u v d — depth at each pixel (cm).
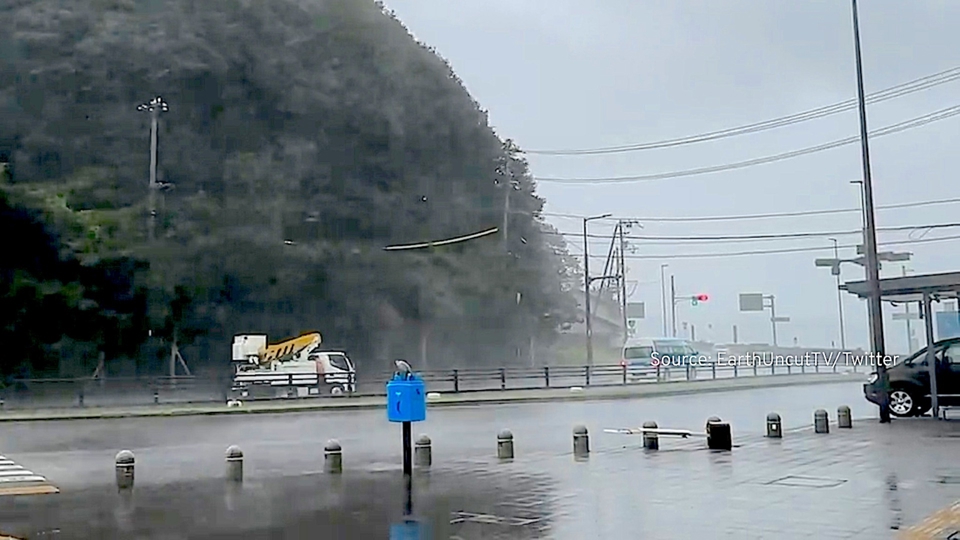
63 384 3762
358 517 1084
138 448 2044
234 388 3916
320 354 4409
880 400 2233
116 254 4631
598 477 1368
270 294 5397
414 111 6900
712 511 1048
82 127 5672
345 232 6078
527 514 1073
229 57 6188
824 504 1075
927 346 2272
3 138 5475
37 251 4462
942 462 1441
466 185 7088
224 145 5991
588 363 5597
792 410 2962
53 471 1628
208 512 1152
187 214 5231
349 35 6806
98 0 6166
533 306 7175
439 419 2753
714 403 3434
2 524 1083
